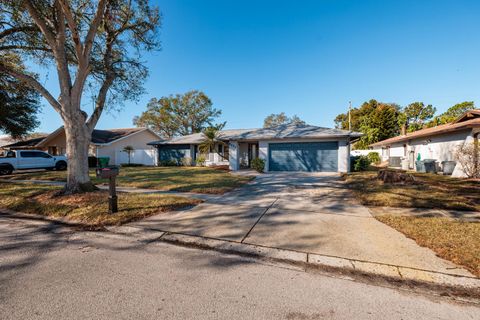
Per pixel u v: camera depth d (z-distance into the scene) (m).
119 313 2.05
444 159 13.50
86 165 6.97
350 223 4.46
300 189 8.28
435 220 4.42
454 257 2.97
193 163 21.23
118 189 8.50
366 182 9.20
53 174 13.45
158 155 22.14
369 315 2.04
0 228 4.52
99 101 7.51
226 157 20.78
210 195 7.39
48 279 2.62
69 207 5.50
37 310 2.09
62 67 6.40
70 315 2.02
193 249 3.52
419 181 8.95
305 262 3.05
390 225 4.27
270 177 11.84
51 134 22.42
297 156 14.90
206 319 1.98
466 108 30.64
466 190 7.35
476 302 2.23
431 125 29.17
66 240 3.88
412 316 2.03
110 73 7.77
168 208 5.58
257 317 2.01
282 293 2.37
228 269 2.89
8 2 5.95
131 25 7.96
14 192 7.30
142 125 38.09
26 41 7.77
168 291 2.39
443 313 2.07
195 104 37.16
